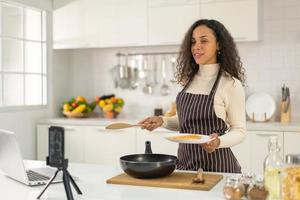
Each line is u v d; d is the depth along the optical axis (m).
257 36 4.25
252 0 4.25
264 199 1.70
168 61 5.02
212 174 2.27
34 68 4.99
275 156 1.73
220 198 1.83
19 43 4.77
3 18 4.54
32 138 4.91
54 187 2.09
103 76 5.34
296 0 4.47
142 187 2.05
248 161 4.12
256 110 4.55
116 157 4.61
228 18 4.33
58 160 1.82
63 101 5.39
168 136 2.28
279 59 4.56
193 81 2.69
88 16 4.91
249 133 4.11
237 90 2.51
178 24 4.53
